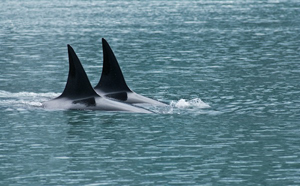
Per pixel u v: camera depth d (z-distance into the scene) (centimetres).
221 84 9981
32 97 8731
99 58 13725
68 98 8075
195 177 5353
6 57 13788
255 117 7575
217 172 5503
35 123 7256
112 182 5231
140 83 10112
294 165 5684
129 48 15550
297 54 14025
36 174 5444
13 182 5231
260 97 8850
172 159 5888
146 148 6256
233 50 14950
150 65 12306
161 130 6956
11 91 9425
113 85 8512
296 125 7175
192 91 9356
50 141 6525
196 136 6706
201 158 5912
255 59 13200
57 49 15525
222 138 6631
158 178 5338
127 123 7256
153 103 8306
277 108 8100
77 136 6700
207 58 13425
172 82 10200
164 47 15725
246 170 5544
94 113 7694
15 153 6091
